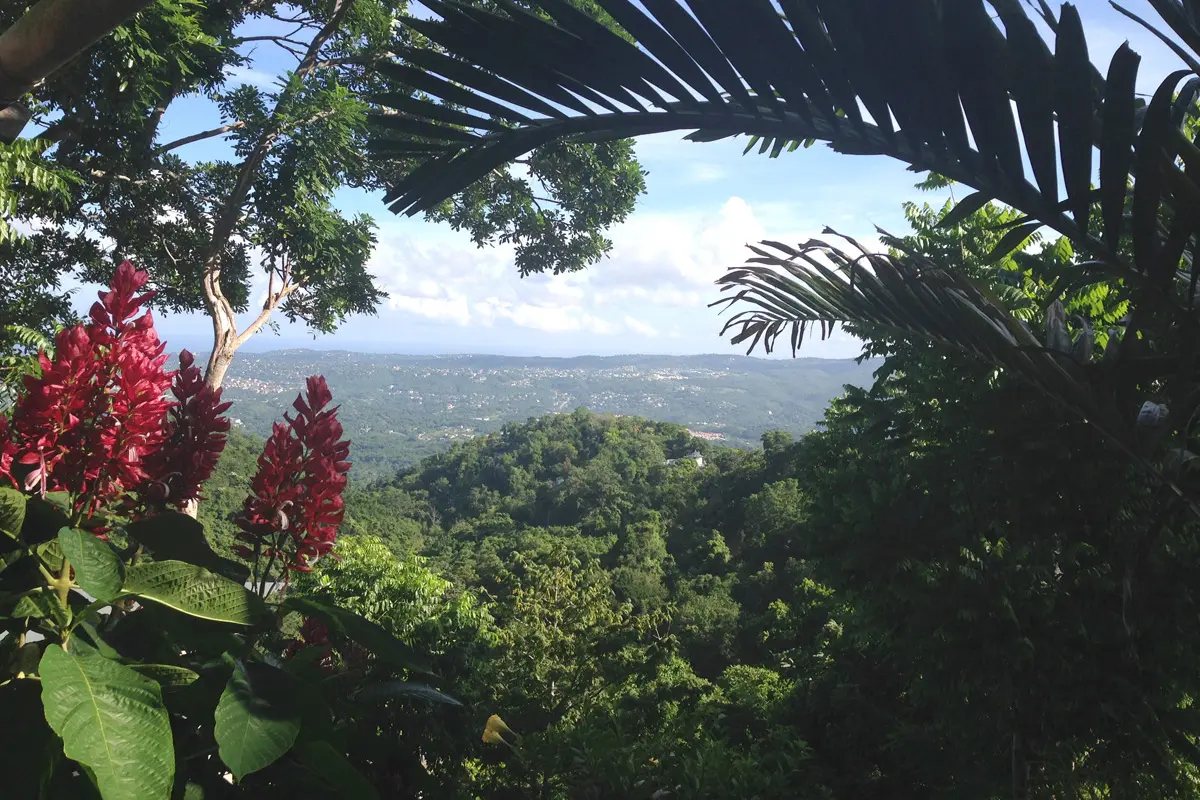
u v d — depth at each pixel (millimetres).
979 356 1705
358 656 2318
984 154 1131
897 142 1203
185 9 6617
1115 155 1074
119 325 1676
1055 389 1399
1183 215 1064
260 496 1938
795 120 1262
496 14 1270
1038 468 2734
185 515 1735
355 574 5285
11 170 5023
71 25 1204
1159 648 2740
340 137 8172
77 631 1453
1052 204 1128
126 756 1099
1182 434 1309
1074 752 3246
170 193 9320
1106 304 3449
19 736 1220
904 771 3703
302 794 1477
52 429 1558
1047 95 1057
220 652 1585
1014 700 3012
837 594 3643
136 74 6438
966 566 2957
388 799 1801
